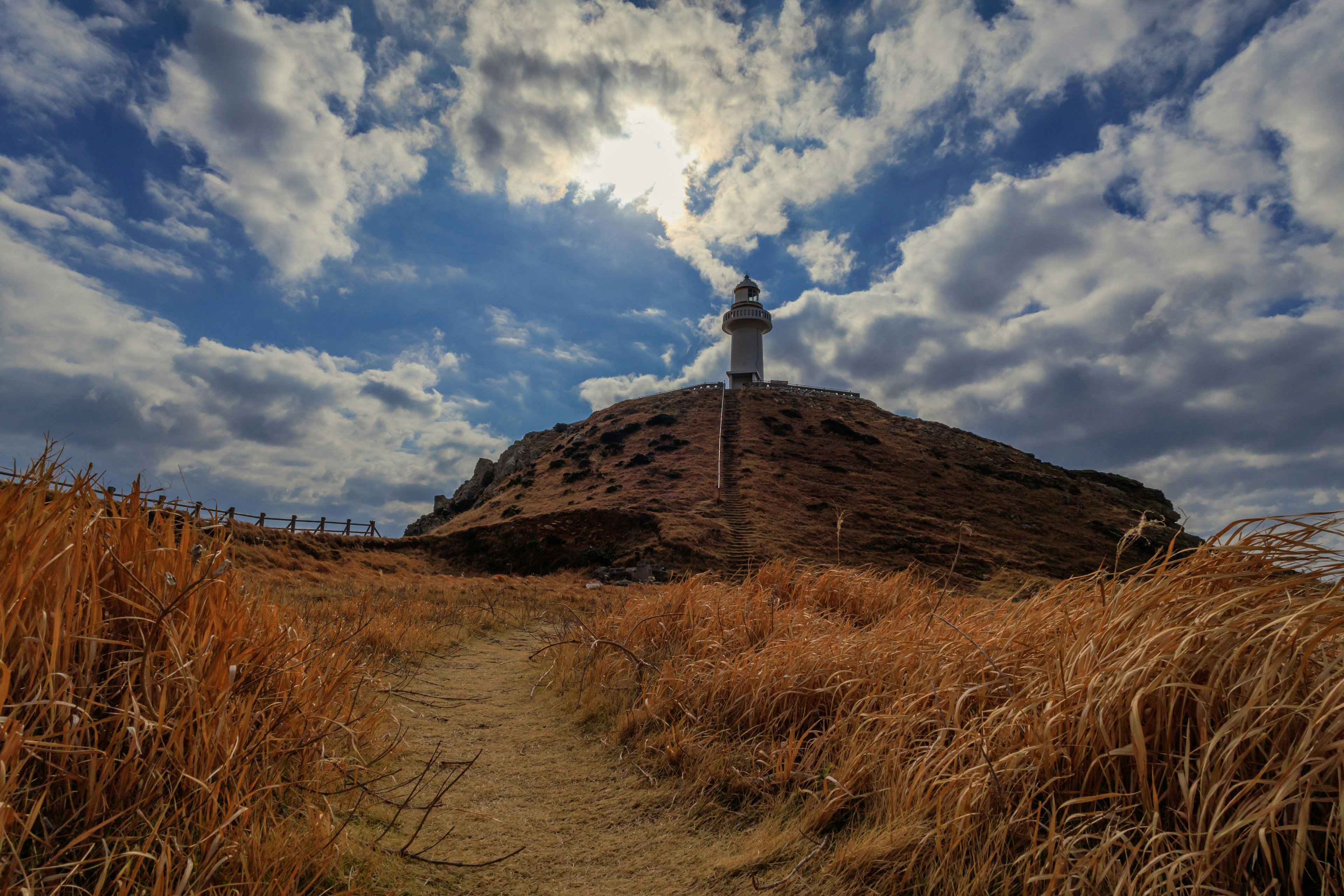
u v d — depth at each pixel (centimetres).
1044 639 271
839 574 592
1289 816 154
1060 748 198
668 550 2534
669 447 4416
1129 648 212
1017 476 4306
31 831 134
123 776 154
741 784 265
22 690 153
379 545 2734
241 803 172
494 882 195
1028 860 171
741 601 517
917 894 174
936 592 464
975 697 261
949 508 3553
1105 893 153
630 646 492
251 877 148
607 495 3656
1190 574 219
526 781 288
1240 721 168
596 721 380
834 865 194
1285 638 177
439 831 225
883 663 329
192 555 214
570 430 6016
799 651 355
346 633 441
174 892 132
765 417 4909
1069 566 2830
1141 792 171
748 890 191
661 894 192
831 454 4281
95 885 134
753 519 2998
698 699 354
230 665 197
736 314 6412
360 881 174
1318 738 152
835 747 277
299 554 2059
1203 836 158
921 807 204
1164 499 4722
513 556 2853
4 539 166
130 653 183
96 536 189
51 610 166
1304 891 146
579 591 1717
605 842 229
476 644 718
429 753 310
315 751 225
